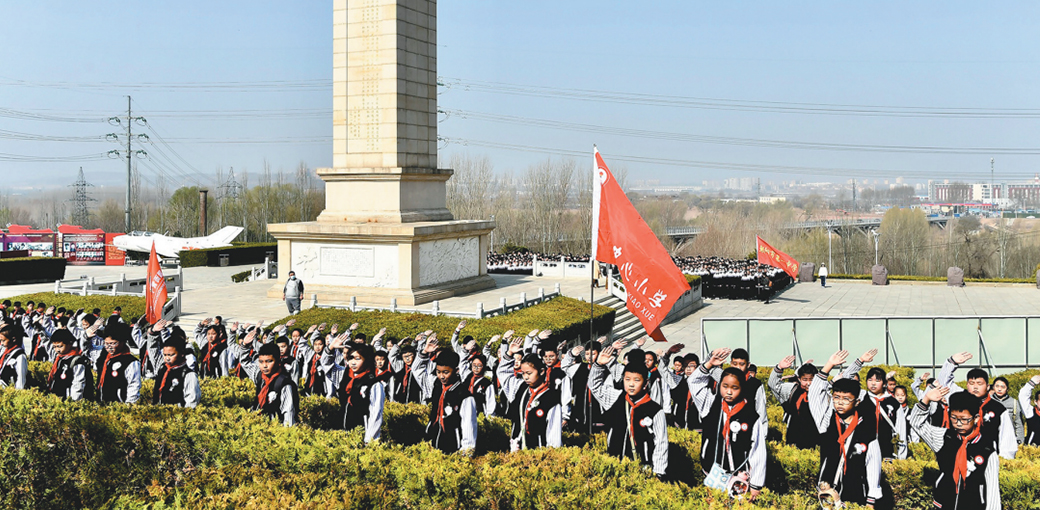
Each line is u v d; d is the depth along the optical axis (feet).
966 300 140.56
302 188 340.39
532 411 31.68
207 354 51.31
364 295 93.50
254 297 103.09
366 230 93.40
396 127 94.63
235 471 29.48
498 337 64.39
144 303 87.61
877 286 167.73
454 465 28.35
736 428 28.84
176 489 28.60
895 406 37.99
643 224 37.73
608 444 30.45
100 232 203.00
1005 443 32.86
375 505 27.09
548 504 26.27
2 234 196.65
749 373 37.91
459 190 267.80
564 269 140.26
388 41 94.27
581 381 38.63
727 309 130.62
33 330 69.21
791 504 28.04
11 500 32.35
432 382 39.93
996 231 326.03
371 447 30.89
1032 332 68.90
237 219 341.82
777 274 153.89
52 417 32.73
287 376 35.76
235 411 35.45
